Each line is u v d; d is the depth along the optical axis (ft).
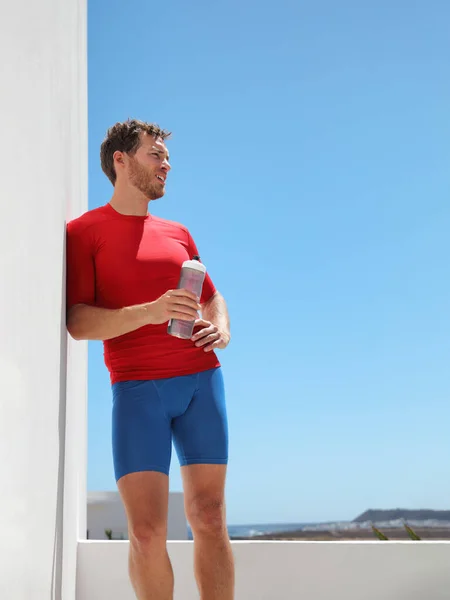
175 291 6.27
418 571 8.98
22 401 3.92
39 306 4.63
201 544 6.48
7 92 3.54
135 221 7.04
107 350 6.87
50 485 5.36
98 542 9.06
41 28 4.94
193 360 6.80
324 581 8.95
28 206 4.17
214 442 6.68
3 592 3.38
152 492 6.22
